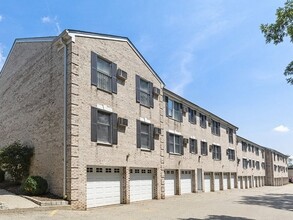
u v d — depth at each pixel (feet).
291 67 51.42
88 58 58.29
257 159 191.21
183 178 94.94
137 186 69.92
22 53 71.26
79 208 51.60
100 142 58.39
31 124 63.52
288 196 96.48
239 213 52.54
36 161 59.72
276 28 43.24
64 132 53.31
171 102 91.91
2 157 60.44
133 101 70.08
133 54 72.13
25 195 52.11
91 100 57.57
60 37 56.59
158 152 77.56
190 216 47.47
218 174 123.13
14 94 72.79
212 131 119.96
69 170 51.31
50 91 58.75
